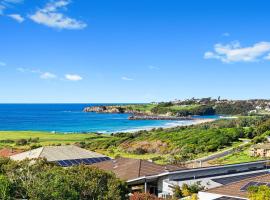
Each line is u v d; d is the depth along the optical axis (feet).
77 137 511.40
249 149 346.33
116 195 103.60
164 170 166.30
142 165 169.89
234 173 185.88
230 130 446.60
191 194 154.71
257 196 105.19
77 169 109.29
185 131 479.00
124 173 162.30
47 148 201.26
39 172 107.24
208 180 167.53
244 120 580.71
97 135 545.03
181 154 345.31
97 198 100.37
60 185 90.79
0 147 360.28
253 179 130.52
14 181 97.71
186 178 168.86
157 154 363.97
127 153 371.15
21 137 497.87
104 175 109.50
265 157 307.99
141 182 160.25
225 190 122.11
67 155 194.90
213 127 526.98
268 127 442.09
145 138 445.78
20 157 193.57
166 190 160.66
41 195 89.20
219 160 299.99
